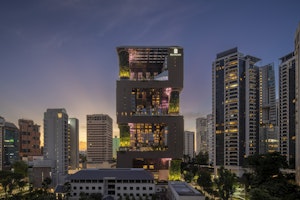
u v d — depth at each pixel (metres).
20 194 149.12
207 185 152.62
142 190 144.88
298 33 141.12
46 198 125.12
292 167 184.00
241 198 141.62
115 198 142.88
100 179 143.38
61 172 195.88
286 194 113.00
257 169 154.38
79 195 132.75
